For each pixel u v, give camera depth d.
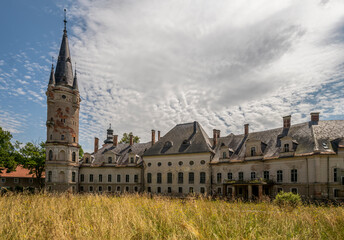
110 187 57.84
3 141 53.06
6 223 9.92
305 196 35.53
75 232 8.47
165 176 53.09
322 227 10.39
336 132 37.41
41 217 10.91
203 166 48.97
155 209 12.34
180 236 8.67
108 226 9.05
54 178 54.25
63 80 59.81
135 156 58.50
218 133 53.97
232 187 44.16
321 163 34.72
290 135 41.72
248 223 10.34
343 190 33.47
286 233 9.39
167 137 57.91
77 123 60.34
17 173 63.25
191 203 13.93
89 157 60.09
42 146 62.81
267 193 40.47
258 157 42.38
